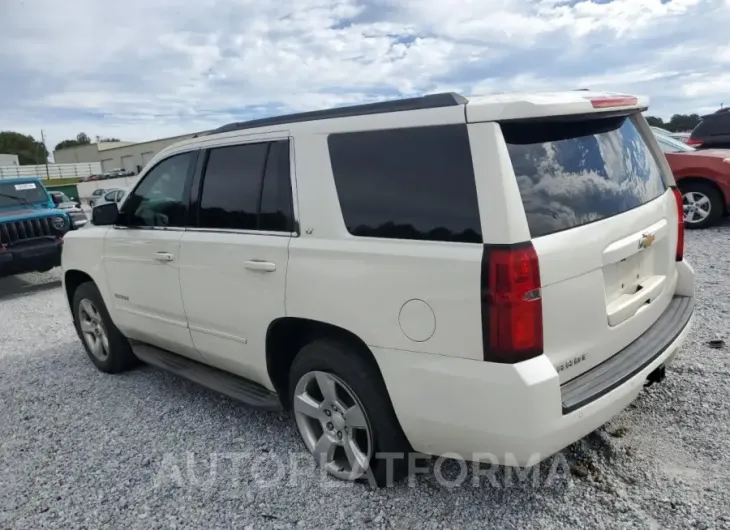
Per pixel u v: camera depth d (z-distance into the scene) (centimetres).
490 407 228
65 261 500
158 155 402
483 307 224
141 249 402
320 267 279
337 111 286
